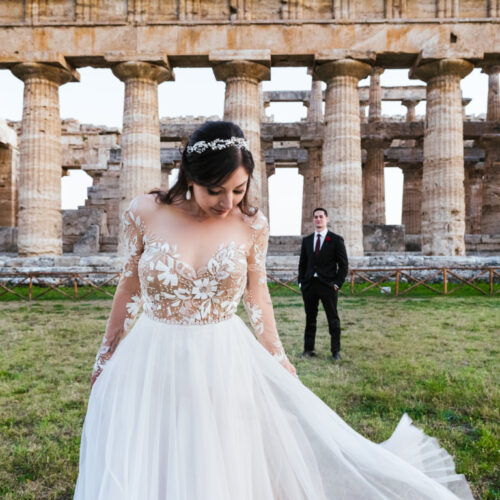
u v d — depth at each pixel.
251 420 2.15
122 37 18.75
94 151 32.09
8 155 30.84
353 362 6.38
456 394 4.87
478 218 35.00
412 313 10.45
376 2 18.81
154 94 19.38
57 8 19.09
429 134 19.44
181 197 2.17
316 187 29.84
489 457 3.50
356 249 18.78
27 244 18.95
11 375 5.78
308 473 2.18
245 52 18.59
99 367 2.41
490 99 28.08
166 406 2.07
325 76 19.45
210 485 1.89
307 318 6.88
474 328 8.63
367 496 2.17
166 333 2.16
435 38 18.56
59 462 3.47
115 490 1.86
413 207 33.19
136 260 2.28
